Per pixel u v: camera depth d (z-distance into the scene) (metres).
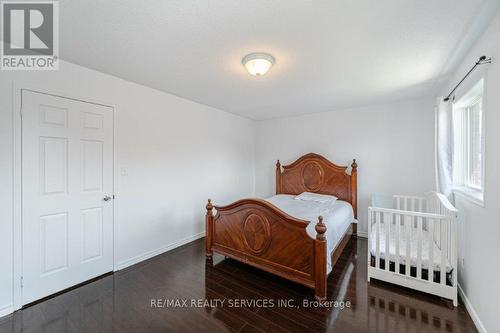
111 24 1.63
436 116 2.83
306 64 2.25
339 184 3.97
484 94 1.68
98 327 1.76
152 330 1.74
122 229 2.73
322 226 2.05
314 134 4.38
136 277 2.52
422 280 2.17
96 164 2.49
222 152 4.27
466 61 2.06
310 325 1.78
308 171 4.29
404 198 3.28
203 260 2.96
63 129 2.23
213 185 4.07
